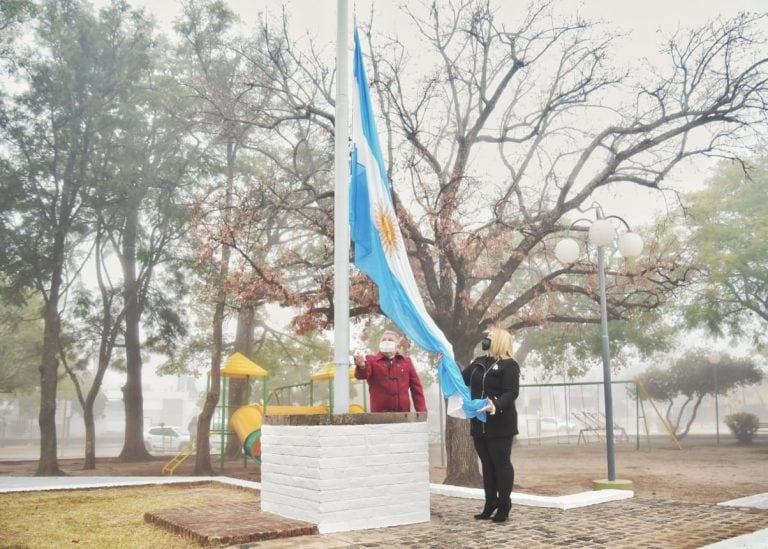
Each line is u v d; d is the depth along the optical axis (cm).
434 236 1545
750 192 3102
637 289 1769
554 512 807
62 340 2781
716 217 3130
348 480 698
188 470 2227
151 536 683
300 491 714
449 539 624
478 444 751
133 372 2939
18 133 2239
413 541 616
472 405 711
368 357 800
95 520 801
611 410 1140
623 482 1058
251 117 2028
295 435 729
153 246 2511
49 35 2336
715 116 1580
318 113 1703
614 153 1677
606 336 1171
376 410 785
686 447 3067
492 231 1605
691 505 855
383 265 807
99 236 2478
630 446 3247
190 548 609
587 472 1884
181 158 2506
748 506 908
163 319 2794
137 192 2428
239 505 849
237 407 2356
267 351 3225
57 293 2230
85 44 2344
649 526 687
